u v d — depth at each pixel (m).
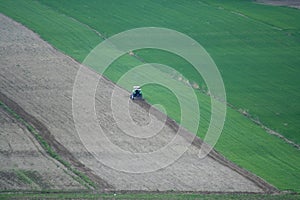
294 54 157.62
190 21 175.88
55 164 100.44
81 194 91.94
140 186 95.25
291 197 93.94
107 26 169.50
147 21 174.25
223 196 93.00
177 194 93.06
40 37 159.88
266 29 172.75
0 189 92.38
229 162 103.81
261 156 106.44
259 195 94.06
